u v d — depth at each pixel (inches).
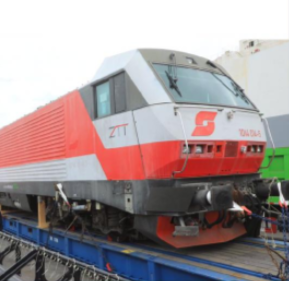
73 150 249.1
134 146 190.5
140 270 192.4
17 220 382.0
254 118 216.2
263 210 213.9
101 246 221.1
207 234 199.2
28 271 238.2
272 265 164.2
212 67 233.6
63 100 265.3
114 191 205.5
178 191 167.8
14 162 372.2
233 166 199.0
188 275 163.2
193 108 181.9
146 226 190.9
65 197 254.4
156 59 200.2
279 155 313.4
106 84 216.7
